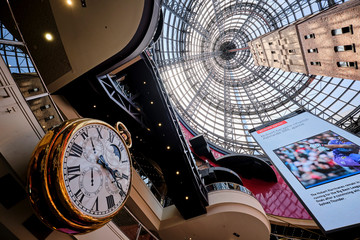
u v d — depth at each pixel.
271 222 14.37
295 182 7.80
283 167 8.74
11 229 2.40
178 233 9.93
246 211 9.07
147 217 9.28
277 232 14.64
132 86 9.89
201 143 17.53
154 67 9.90
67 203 1.97
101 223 2.31
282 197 15.49
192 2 25.05
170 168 9.79
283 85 30.88
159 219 10.16
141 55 9.18
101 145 2.67
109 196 2.50
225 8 33.69
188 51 28.59
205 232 9.82
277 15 30.33
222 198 9.67
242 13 35.34
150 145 10.04
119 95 8.70
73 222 2.09
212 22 34.34
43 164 2.05
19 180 2.45
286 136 10.66
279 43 25.91
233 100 36.44
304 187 7.43
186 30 26.66
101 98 8.09
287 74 30.55
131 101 9.33
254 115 31.27
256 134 11.96
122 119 9.00
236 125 30.67
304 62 22.16
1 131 2.44
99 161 2.53
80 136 2.42
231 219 9.36
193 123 23.66
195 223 9.50
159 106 9.88
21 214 2.50
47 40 6.93
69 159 2.18
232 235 10.01
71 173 2.14
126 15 6.14
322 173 7.61
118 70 9.10
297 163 8.62
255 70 38.12
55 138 2.22
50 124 3.63
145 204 9.49
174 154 9.77
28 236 2.54
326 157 8.21
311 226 13.05
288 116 12.28
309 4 24.17
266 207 15.18
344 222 5.84
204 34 31.67
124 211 5.65
